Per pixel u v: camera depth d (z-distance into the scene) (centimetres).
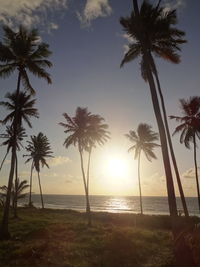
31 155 5016
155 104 1455
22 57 2281
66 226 2427
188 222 1892
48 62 2353
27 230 2334
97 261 1348
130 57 1930
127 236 1831
